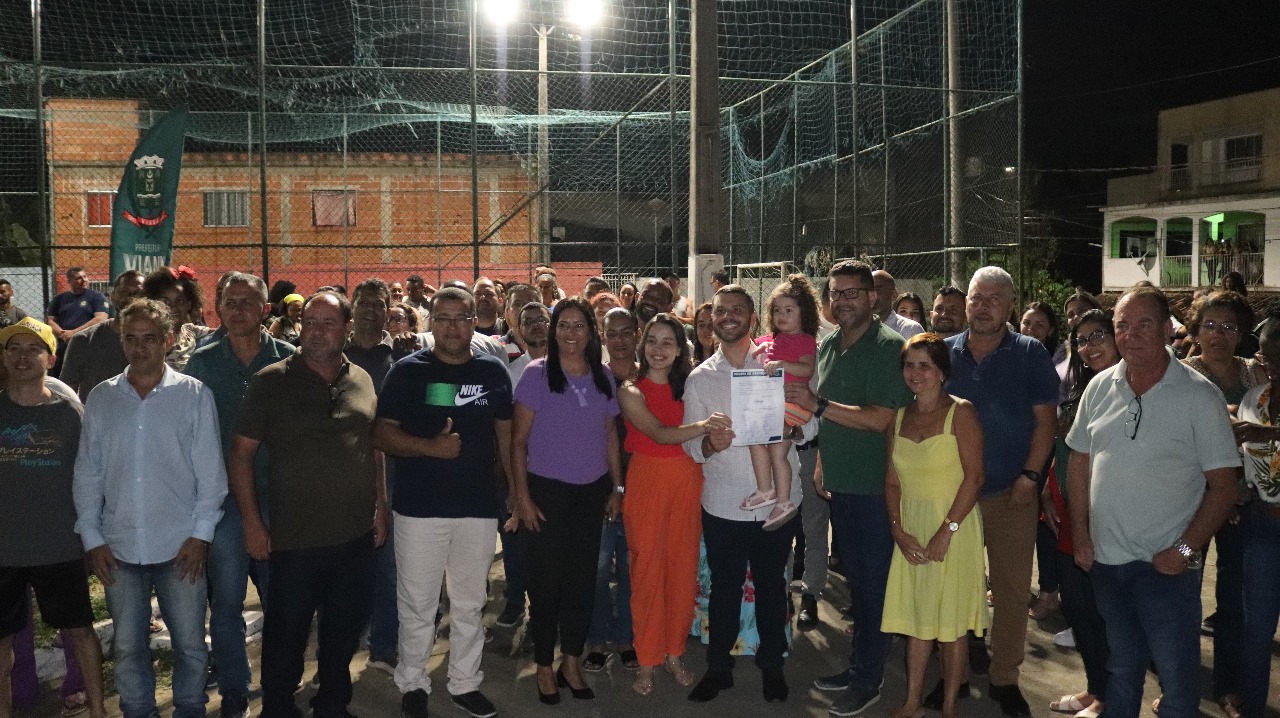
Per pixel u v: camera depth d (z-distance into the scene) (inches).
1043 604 235.9
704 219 345.1
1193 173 1227.9
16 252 826.8
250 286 180.1
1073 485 158.6
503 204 900.0
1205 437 141.7
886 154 623.8
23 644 187.9
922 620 171.8
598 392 189.0
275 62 731.4
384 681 201.5
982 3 603.5
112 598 164.7
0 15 668.7
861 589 185.2
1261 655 164.4
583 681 193.5
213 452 169.0
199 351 184.1
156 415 164.7
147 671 168.4
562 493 186.2
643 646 191.5
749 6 693.9
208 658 187.3
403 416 175.9
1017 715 181.6
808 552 236.1
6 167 836.0
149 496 163.5
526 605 250.2
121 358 202.1
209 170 868.6
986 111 598.5
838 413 179.2
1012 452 179.6
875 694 185.5
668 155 902.4
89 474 163.8
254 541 166.1
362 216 886.4
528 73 535.2
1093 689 181.6
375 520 191.5
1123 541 147.2
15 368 162.4
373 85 762.2
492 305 259.6
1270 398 159.8
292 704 169.8
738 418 176.6
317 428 165.5
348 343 220.8
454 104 762.8
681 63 732.7
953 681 175.6
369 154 884.0
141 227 329.4
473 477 179.2
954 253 592.7
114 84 783.7
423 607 179.6
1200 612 147.6
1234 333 180.4
